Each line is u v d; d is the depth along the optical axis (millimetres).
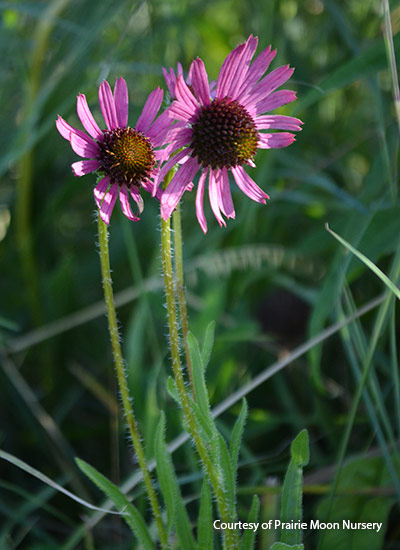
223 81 680
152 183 690
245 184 693
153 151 682
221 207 692
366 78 940
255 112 684
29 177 1097
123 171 678
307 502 859
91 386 977
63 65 1060
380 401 789
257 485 848
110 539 859
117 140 677
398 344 922
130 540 850
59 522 895
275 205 1162
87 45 1051
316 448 894
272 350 990
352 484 813
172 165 678
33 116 1023
